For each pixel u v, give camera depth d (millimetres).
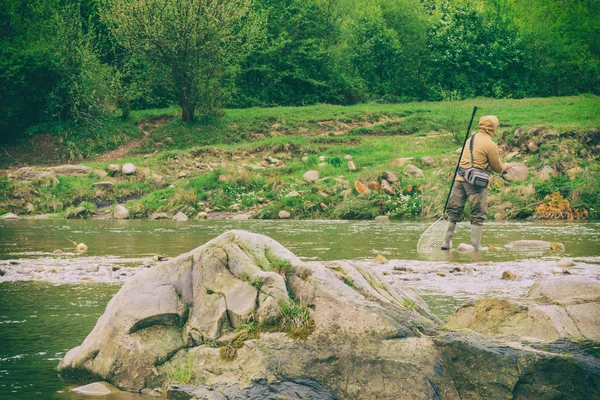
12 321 7461
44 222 20422
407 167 23500
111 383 5441
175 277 5953
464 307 6102
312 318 5367
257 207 22297
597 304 5836
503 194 21250
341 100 42656
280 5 42562
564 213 20250
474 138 13070
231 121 32875
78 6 33438
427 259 11625
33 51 31281
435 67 44281
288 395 4832
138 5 30641
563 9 49031
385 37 44844
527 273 9922
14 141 30984
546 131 23703
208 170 26000
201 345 5461
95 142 30547
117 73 32469
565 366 4945
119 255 12477
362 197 21906
